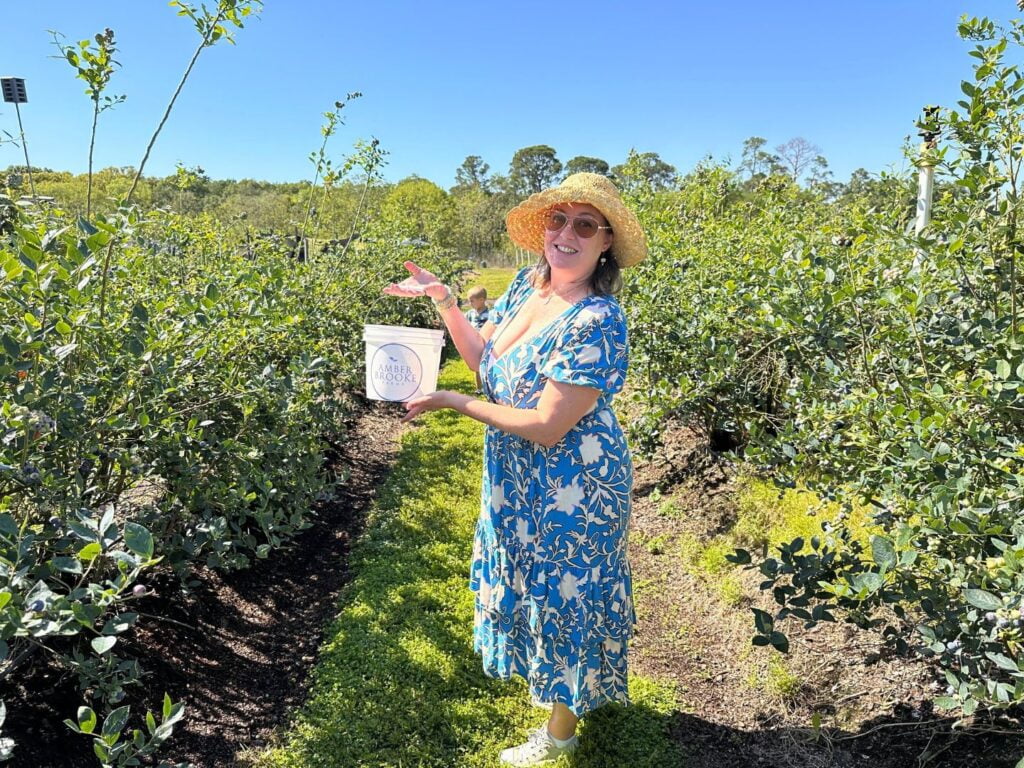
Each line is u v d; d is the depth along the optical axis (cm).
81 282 188
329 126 578
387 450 561
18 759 206
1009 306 223
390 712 250
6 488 194
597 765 230
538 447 199
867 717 237
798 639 277
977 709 216
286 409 321
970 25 188
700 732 249
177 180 524
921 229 229
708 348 366
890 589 188
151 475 267
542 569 203
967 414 201
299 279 496
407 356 205
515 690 267
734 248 460
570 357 183
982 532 158
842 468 248
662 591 342
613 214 188
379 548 377
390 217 1032
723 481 418
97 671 194
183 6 230
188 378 259
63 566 140
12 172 301
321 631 307
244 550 355
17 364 170
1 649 130
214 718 248
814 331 269
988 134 189
